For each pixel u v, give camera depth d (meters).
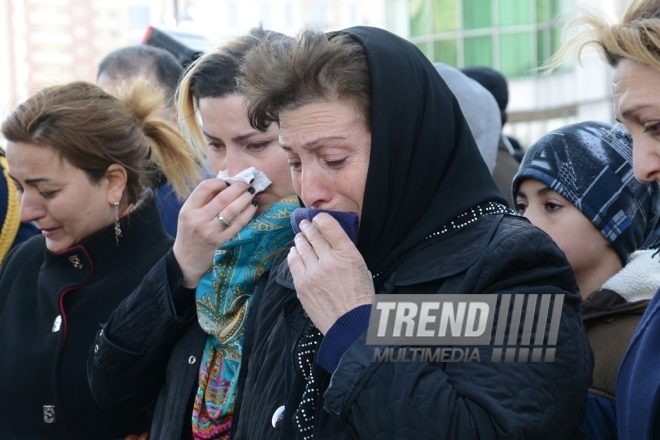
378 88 2.38
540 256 2.33
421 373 2.21
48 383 3.55
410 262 2.44
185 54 6.05
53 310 3.62
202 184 3.14
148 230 3.72
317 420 2.40
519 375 2.19
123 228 3.66
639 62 2.09
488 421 2.15
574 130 3.17
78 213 3.55
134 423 3.51
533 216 3.19
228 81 3.09
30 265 3.86
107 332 3.21
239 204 3.07
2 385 3.66
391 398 2.18
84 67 66.81
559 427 2.21
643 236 3.15
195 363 3.12
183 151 3.80
